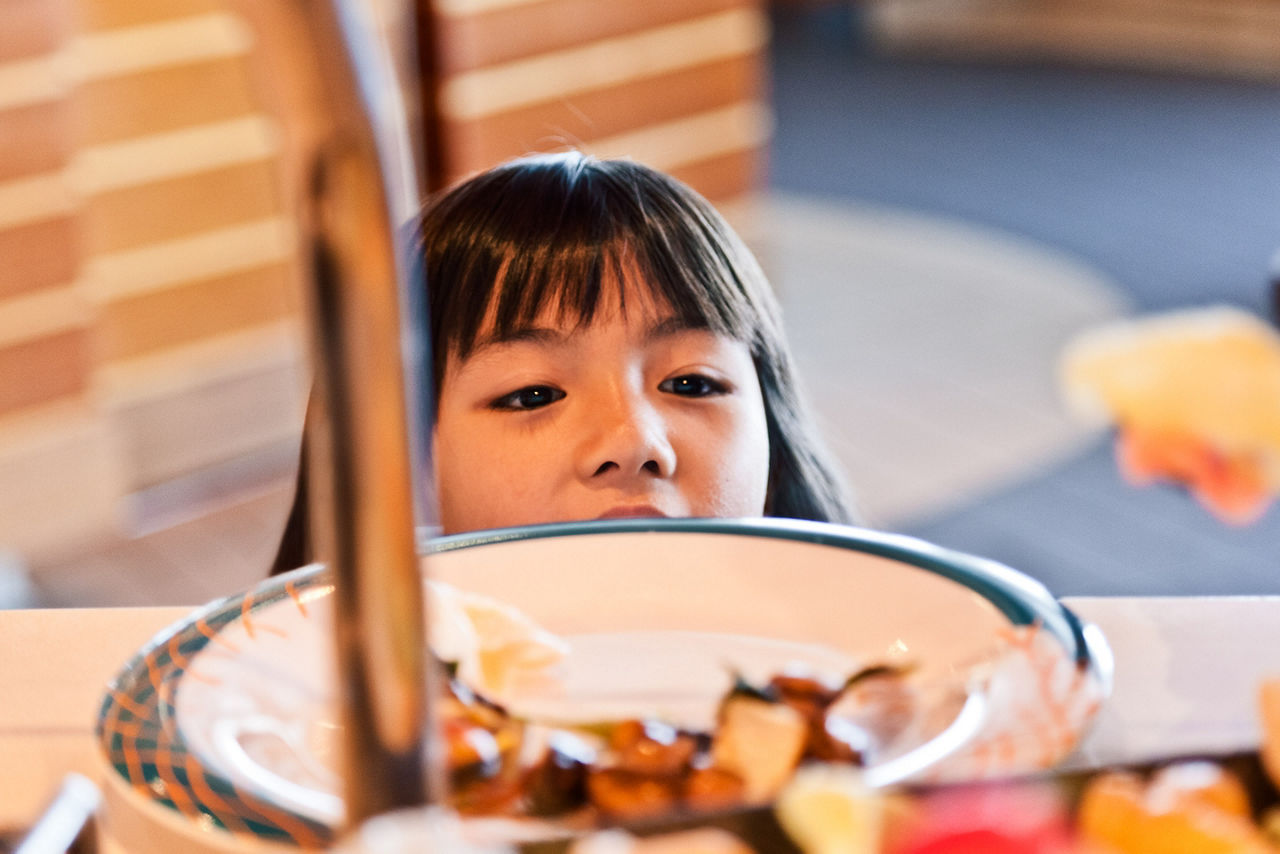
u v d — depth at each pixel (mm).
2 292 2629
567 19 3160
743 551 812
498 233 906
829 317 3760
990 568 791
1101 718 756
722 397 915
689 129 3488
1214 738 746
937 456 2996
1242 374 846
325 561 564
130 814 689
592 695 750
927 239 4332
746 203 3674
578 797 706
